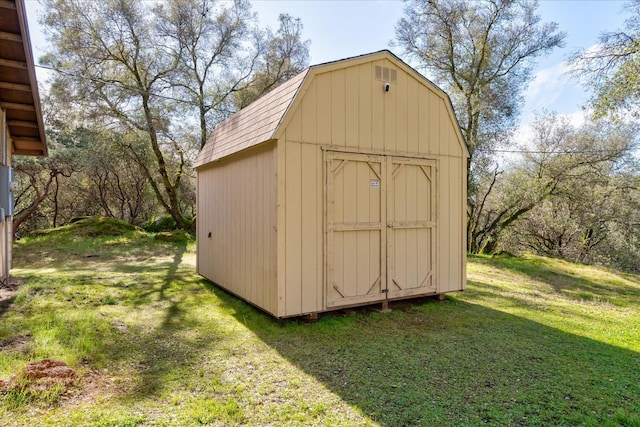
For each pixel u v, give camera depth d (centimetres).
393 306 491
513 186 1461
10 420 203
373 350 336
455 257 535
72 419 209
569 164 1366
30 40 448
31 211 1299
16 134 632
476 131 1345
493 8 1264
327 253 423
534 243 1630
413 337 373
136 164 1571
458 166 540
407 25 1351
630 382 278
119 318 406
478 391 260
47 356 287
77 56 1140
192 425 210
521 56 1287
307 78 404
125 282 584
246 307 471
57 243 1001
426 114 506
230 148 513
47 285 517
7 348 299
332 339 362
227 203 543
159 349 327
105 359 299
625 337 385
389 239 471
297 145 402
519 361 316
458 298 548
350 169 441
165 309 453
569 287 673
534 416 228
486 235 1748
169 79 1291
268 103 469
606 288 677
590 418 226
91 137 1296
